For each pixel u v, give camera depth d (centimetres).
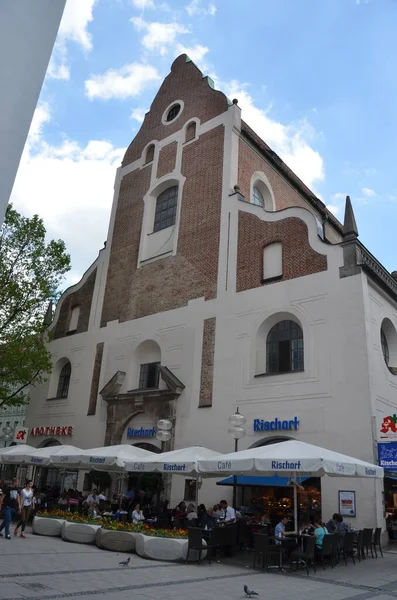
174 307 2530
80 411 2755
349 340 1844
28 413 3067
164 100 3266
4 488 2147
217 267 2414
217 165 2673
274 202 2927
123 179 3272
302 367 1995
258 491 1948
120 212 3167
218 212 2534
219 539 1418
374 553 1561
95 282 3088
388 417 1686
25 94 429
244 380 2084
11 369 2520
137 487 2305
